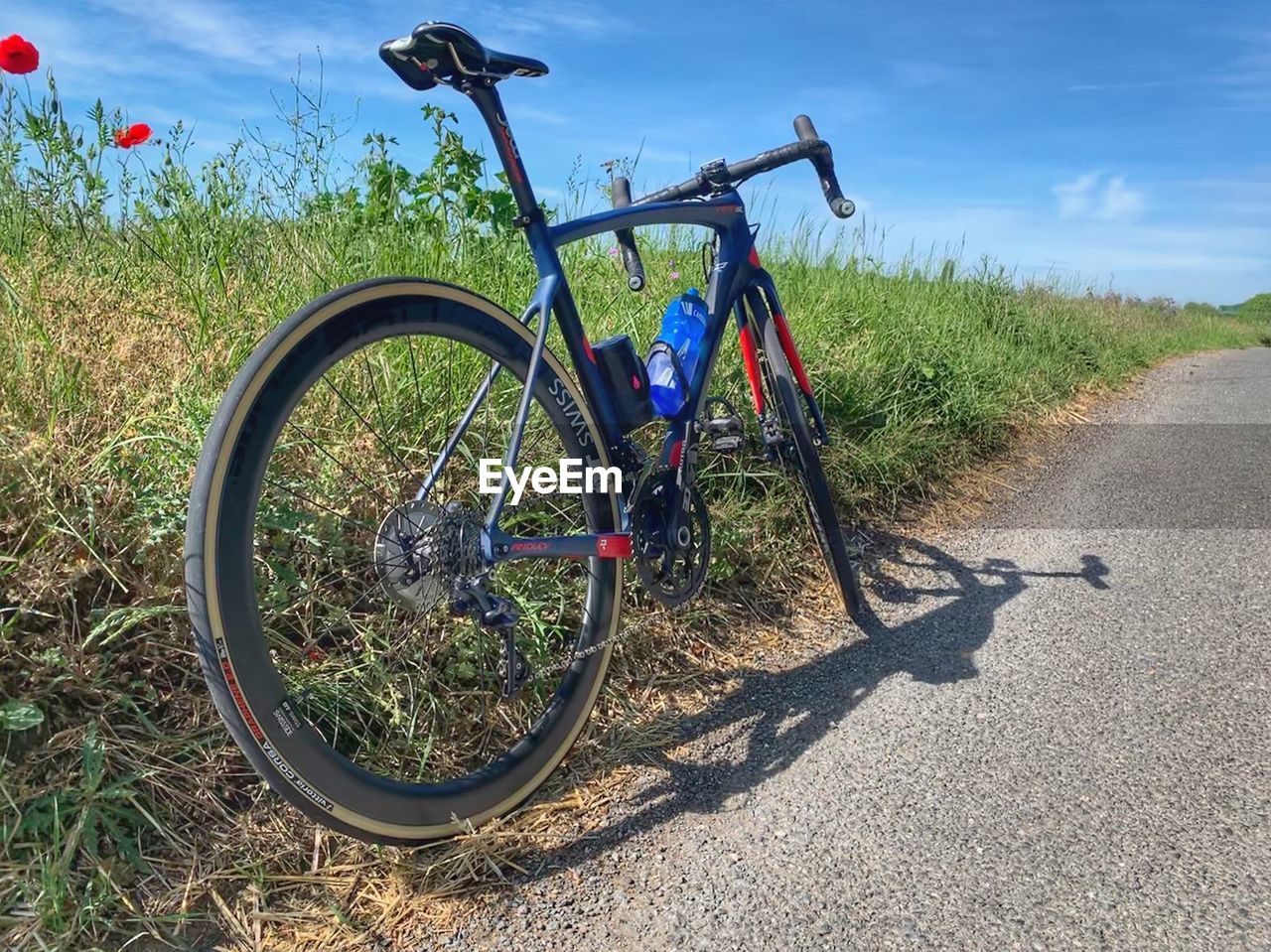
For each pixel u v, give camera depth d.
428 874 1.73
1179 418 6.96
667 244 4.84
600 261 3.91
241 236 3.05
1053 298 10.49
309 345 1.57
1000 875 1.75
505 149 1.97
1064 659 2.72
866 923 1.63
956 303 7.63
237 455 1.48
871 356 4.76
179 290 2.66
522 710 2.18
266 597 1.97
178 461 1.99
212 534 1.45
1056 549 3.74
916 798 2.02
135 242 2.99
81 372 2.19
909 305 6.26
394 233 3.23
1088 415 7.07
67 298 2.42
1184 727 2.32
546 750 2.00
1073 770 2.12
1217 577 3.39
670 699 2.48
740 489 3.35
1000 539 3.89
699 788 2.08
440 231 3.32
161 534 1.82
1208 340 17.92
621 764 2.17
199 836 1.67
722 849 1.85
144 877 1.58
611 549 2.11
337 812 1.59
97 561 1.82
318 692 1.93
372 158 3.38
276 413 1.53
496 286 3.23
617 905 1.68
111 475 1.93
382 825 1.66
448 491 2.37
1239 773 2.10
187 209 3.02
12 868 1.46
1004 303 8.39
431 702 2.03
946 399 5.05
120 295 2.60
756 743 2.28
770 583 3.16
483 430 2.48
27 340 2.20
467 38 1.75
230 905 1.59
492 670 2.20
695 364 2.48
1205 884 1.72
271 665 1.53
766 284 2.89
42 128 2.84
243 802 1.75
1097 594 3.25
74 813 1.55
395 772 1.95
